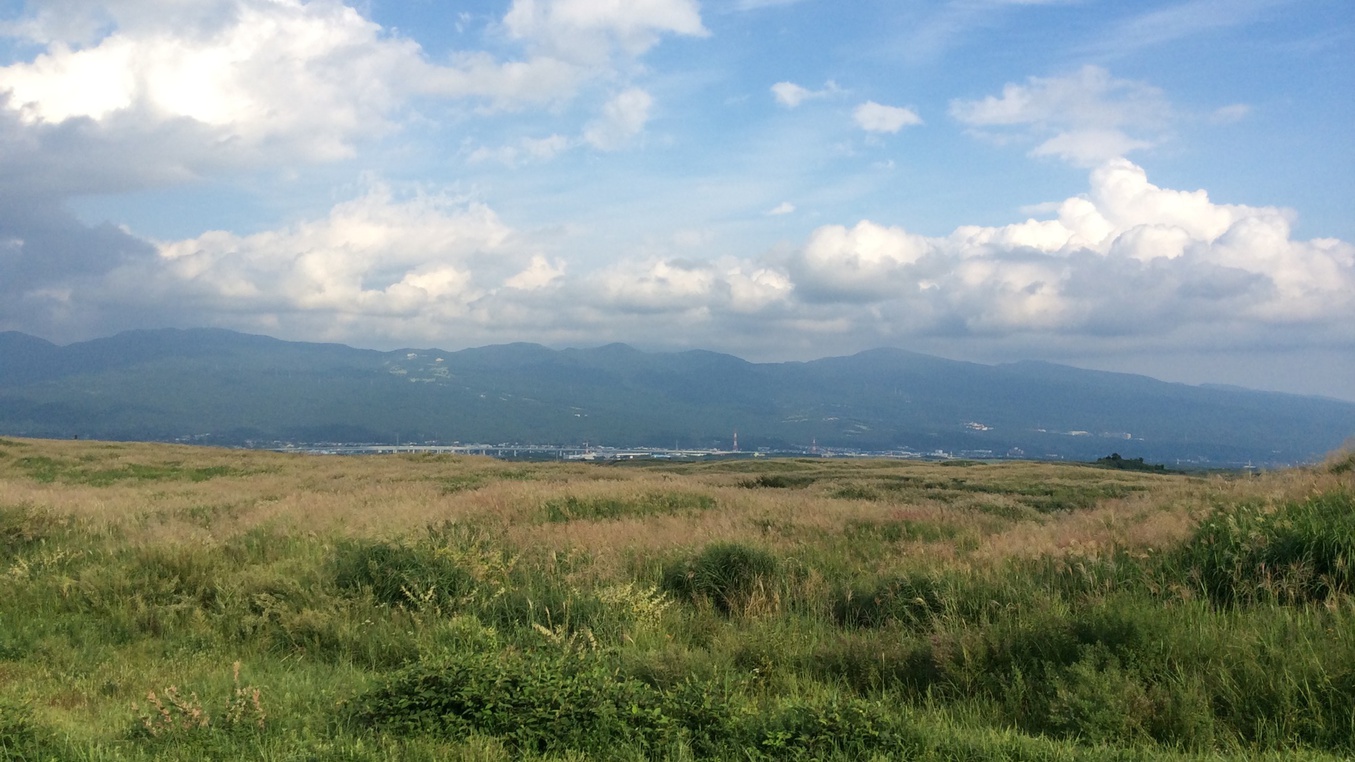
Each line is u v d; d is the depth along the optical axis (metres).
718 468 50.50
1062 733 6.02
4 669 7.95
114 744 5.68
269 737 5.88
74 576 11.73
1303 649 6.42
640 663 7.59
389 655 8.78
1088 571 9.75
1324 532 8.82
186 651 9.02
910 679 7.50
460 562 11.34
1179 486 22.50
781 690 7.35
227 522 17.25
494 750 5.46
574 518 18.34
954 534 16.50
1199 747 5.55
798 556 13.23
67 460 39.91
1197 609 7.88
